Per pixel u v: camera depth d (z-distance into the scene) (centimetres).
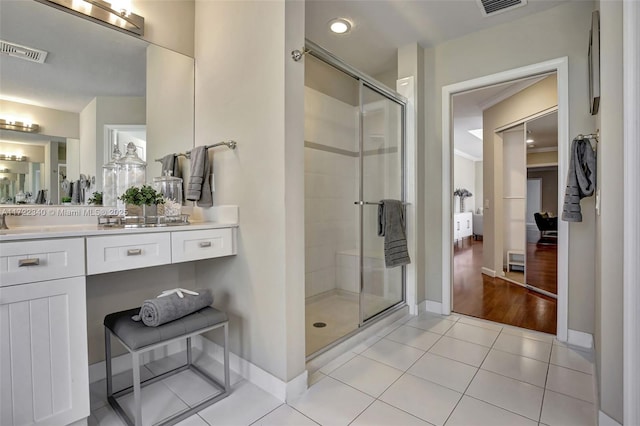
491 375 186
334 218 315
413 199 287
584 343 222
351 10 236
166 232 156
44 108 163
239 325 186
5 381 113
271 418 148
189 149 216
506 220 427
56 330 124
